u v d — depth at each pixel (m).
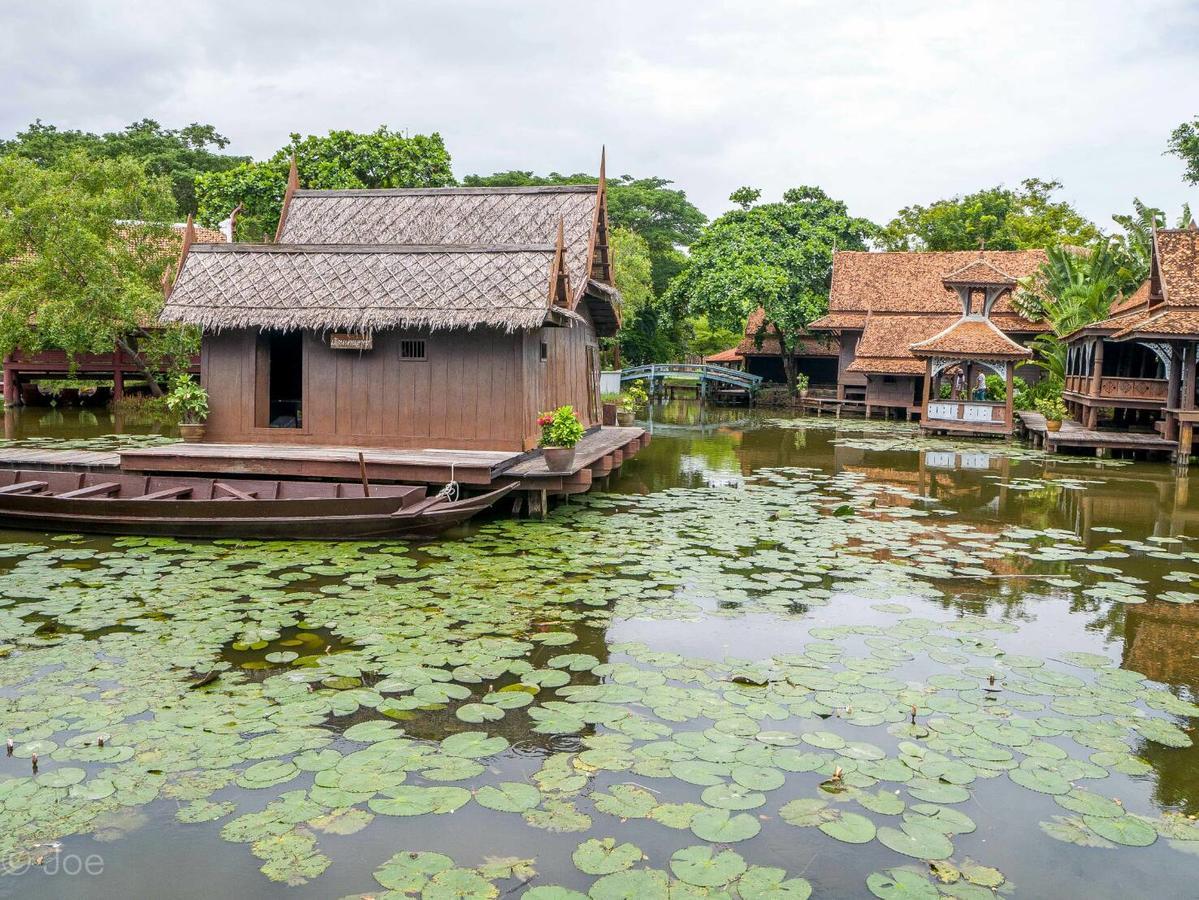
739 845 4.39
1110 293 29.22
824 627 7.76
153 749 5.25
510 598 8.37
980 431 25.61
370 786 4.85
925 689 6.36
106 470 12.37
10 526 11.06
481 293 12.63
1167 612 8.44
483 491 11.99
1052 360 30.00
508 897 3.96
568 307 13.63
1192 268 20.95
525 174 55.16
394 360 13.34
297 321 12.82
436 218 16.78
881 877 4.17
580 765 5.14
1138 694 6.39
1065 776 5.14
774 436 26.06
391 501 10.41
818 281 40.50
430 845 4.39
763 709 5.96
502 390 13.04
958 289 27.11
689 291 39.72
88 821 4.53
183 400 13.67
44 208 24.98
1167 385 21.42
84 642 7.02
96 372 29.81
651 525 12.02
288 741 5.36
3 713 5.71
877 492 15.44
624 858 4.27
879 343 33.06
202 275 13.66
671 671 6.64
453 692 6.11
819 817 4.64
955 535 11.80
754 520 12.54
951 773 5.14
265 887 4.04
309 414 13.62
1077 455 21.34
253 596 8.30
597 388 19.28
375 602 8.16
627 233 46.69
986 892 4.09
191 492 11.66
